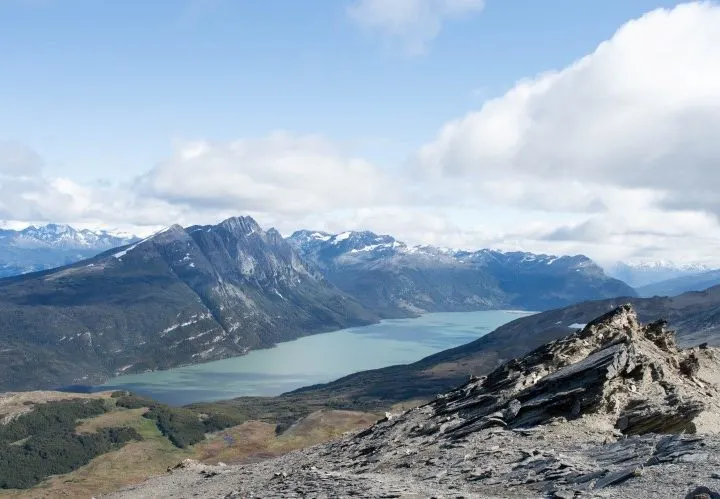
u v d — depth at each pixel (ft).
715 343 636.89
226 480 185.98
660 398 122.42
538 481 81.97
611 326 190.39
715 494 56.34
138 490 205.46
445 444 129.39
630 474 71.97
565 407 130.21
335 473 122.83
